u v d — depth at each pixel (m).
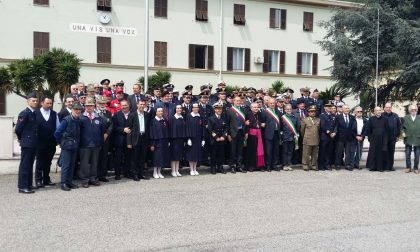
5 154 11.38
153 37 28.92
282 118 12.30
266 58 32.41
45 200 8.33
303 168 12.40
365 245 6.02
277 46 32.78
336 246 5.97
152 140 10.76
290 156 12.34
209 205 8.08
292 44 33.25
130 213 7.46
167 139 10.92
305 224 7.00
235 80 31.55
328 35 23.02
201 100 11.91
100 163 10.28
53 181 10.37
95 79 27.56
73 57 20.59
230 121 11.73
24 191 8.96
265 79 32.41
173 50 29.56
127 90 28.44
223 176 11.16
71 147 9.25
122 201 8.29
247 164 12.02
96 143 9.72
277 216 7.43
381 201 8.64
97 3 27.45
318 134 12.38
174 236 6.31
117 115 10.55
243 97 12.30
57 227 6.64
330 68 23.06
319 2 33.47
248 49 31.86
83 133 9.58
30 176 9.15
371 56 21.67
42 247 5.79
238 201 8.41
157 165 10.76
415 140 12.26
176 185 9.88
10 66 20.23
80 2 27.05
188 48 29.98
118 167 10.59
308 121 12.29
